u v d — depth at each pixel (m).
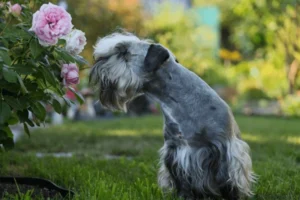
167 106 4.66
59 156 7.88
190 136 4.54
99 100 4.79
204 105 4.56
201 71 26.23
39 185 5.30
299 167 7.03
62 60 4.66
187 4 36.00
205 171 4.51
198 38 27.58
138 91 4.68
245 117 22.36
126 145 9.64
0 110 4.21
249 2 23.81
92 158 7.53
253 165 7.08
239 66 28.92
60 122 15.74
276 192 5.30
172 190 4.80
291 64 24.53
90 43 17.05
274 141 10.55
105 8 17.61
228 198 4.57
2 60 4.15
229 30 36.38
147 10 27.58
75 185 5.37
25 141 9.85
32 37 4.36
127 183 5.49
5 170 6.37
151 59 4.56
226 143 4.49
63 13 4.29
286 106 23.19
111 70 4.63
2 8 4.77
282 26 23.88
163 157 4.75
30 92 4.60
